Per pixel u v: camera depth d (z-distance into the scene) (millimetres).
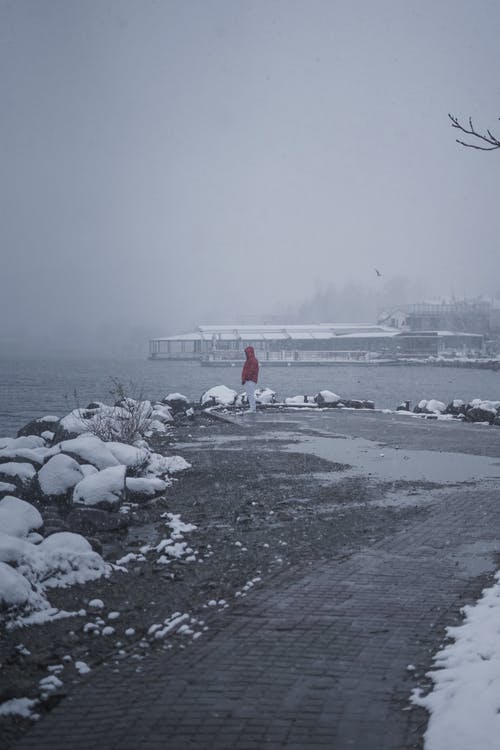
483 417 25703
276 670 5520
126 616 6910
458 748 4344
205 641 6152
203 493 12906
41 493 11430
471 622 6285
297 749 4453
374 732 4625
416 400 73188
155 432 22297
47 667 5824
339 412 29922
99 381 106562
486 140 6395
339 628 6332
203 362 168000
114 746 4566
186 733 4672
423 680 5305
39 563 7789
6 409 60250
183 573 8242
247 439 20656
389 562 8367
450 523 10219
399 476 14297
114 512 10719
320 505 11734
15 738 4785
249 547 9289
